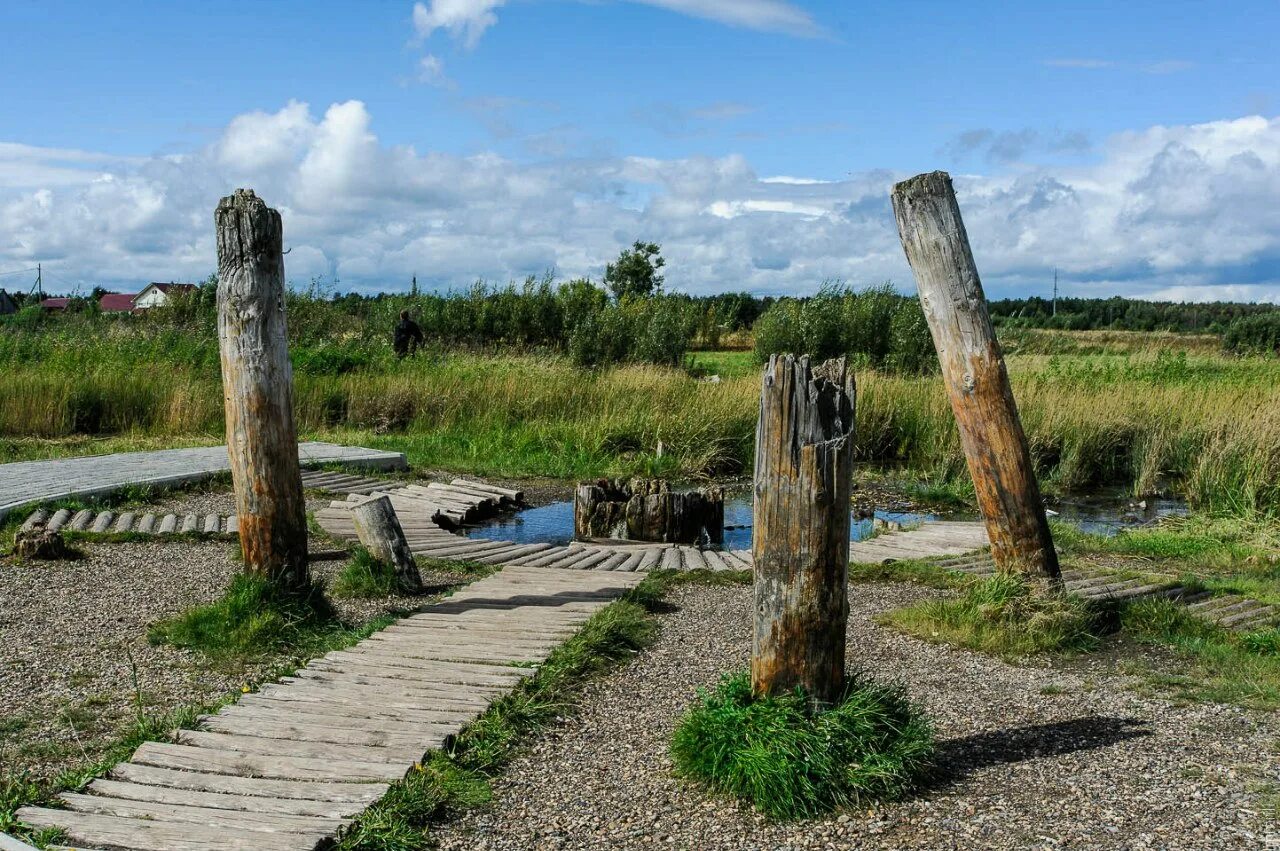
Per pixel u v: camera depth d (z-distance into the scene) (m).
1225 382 19.00
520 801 4.47
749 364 29.31
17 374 17.66
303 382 19.12
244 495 7.02
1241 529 11.49
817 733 4.46
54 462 13.41
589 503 11.19
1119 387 18.22
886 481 15.44
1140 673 6.31
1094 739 5.16
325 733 5.04
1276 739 5.15
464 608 7.60
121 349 20.38
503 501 13.38
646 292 46.34
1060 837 4.07
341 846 3.97
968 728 5.34
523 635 6.80
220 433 17.09
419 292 30.73
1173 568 9.66
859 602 8.11
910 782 4.50
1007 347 27.08
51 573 8.35
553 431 17.33
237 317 6.86
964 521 12.67
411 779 4.52
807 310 28.42
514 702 5.51
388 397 18.84
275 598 6.96
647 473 15.82
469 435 17.61
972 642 6.86
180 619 6.85
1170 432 15.91
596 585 8.40
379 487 13.32
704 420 17.27
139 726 5.11
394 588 8.12
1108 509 13.88
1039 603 6.96
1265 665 6.43
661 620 7.52
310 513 11.20
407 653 6.40
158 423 17.30
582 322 29.23
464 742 4.98
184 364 19.61
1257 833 4.07
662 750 5.00
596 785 4.62
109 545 9.35
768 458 4.49
